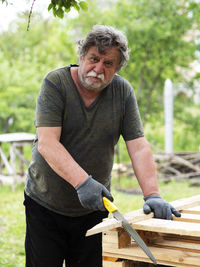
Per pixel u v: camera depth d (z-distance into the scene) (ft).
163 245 6.91
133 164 7.77
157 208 7.10
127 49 7.18
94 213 8.11
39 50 53.83
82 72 7.13
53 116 7.22
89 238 8.04
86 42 6.97
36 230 7.80
